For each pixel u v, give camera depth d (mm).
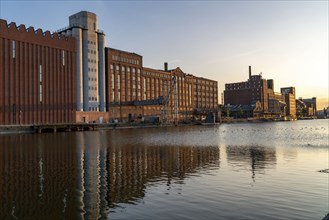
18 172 24266
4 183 20203
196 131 97125
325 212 13828
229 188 18359
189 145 47625
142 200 16000
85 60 130125
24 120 103875
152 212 14047
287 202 15391
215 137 67188
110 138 66125
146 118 158500
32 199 16297
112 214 13828
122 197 16625
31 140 61469
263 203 15258
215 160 30062
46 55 112812
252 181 20250
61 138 67188
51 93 113438
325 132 83188
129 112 151375
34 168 26188
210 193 17234
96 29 135250
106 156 34219
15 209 14625
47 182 20453
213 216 13422
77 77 126000
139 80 160125
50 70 113812
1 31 98375
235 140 57625
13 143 54031
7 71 99875
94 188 18688
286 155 33438
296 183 19547
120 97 147000
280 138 61594
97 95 134125
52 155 35531
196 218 13195
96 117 131500
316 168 24984
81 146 47000
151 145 48062
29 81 106375
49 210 14461
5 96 98875
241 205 14953
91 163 28875
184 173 23328
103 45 138250
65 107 118312
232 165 26844
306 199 15898
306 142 51062
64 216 13641
